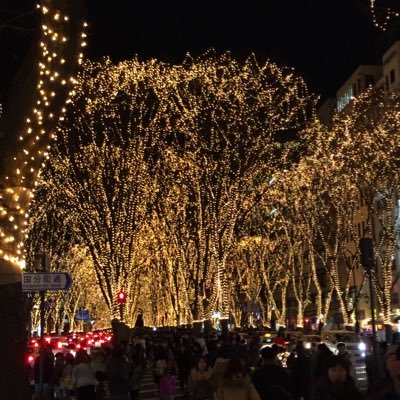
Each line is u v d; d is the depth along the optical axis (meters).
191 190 31.16
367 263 14.80
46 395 17.59
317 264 76.62
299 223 49.06
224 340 17.38
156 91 27.73
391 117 39.06
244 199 30.72
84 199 28.28
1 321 7.65
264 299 76.56
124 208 28.86
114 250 29.27
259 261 58.47
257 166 30.23
